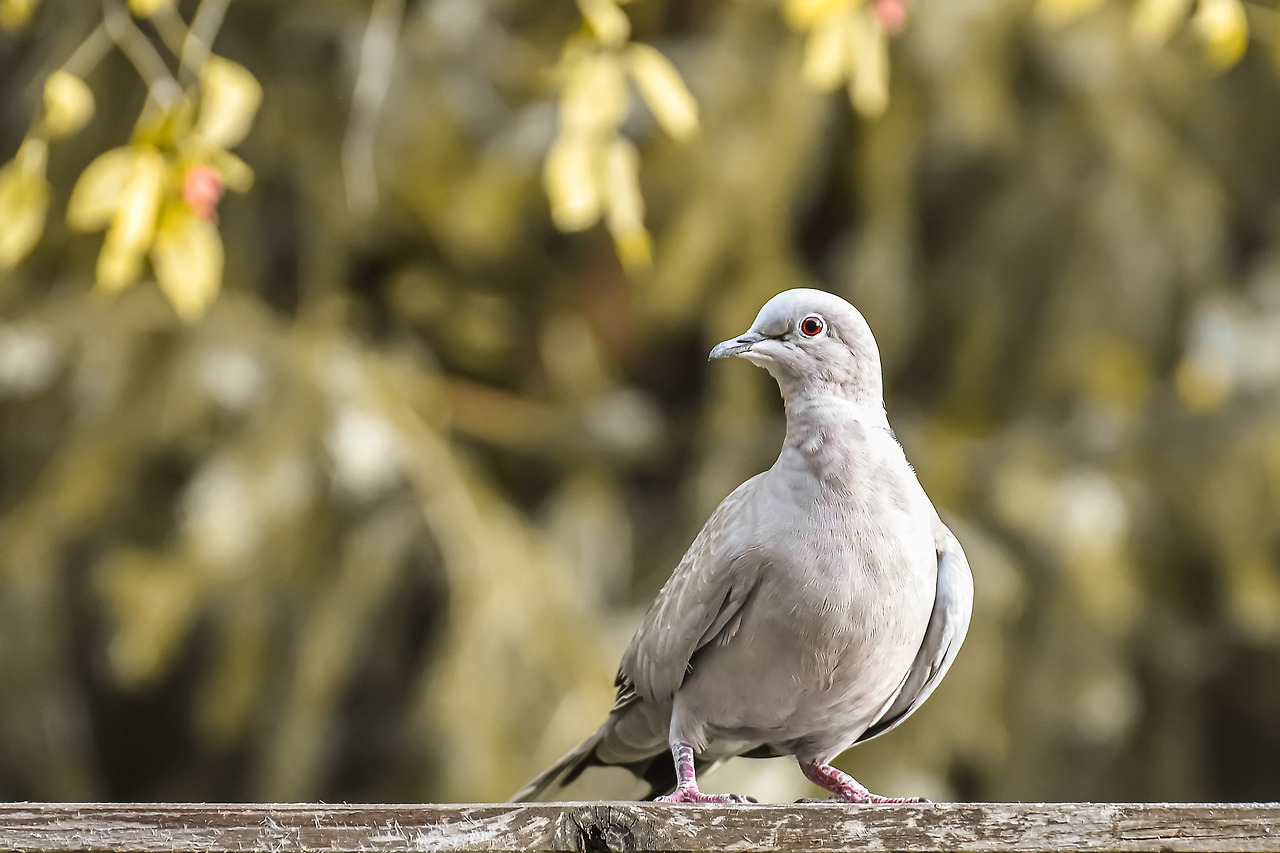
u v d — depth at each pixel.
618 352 13.86
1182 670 13.33
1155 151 12.84
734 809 4.40
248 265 13.40
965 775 13.18
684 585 5.27
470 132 13.19
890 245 12.76
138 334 12.37
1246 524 12.74
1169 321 13.16
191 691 14.90
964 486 12.84
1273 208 14.04
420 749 13.39
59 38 12.78
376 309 13.86
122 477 12.62
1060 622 12.45
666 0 13.44
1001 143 12.76
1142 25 7.46
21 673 13.34
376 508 12.76
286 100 13.19
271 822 4.34
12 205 6.64
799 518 5.04
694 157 12.37
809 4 7.09
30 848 4.29
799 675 5.12
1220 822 4.37
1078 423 12.98
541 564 12.46
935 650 5.29
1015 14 12.54
